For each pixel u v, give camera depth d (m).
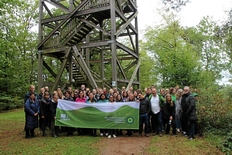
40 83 12.89
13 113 16.31
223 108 7.51
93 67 23.27
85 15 12.73
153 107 7.79
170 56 16.00
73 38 13.02
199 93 8.54
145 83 25.97
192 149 5.81
